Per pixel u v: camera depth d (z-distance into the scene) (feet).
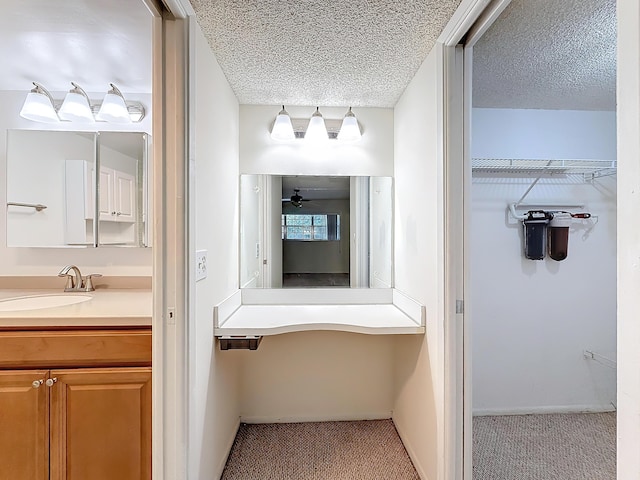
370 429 7.02
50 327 4.38
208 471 4.86
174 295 3.95
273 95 6.69
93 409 4.34
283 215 7.26
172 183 3.94
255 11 4.15
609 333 7.79
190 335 4.04
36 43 5.04
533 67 5.82
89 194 6.39
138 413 4.36
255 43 4.85
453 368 4.63
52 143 6.32
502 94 6.95
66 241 6.33
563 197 7.76
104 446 4.34
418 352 5.73
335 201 7.33
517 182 7.72
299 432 6.89
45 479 4.28
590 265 7.77
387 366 7.39
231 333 5.32
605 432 6.93
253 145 7.18
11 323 4.30
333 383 7.34
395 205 7.26
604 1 4.12
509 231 7.70
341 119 7.34
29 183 6.29
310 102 7.04
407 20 4.36
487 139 7.70
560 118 7.81
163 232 3.94
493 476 5.65
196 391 4.29
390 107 7.32
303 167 7.27
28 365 4.32
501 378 7.69
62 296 5.78
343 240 7.31
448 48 4.63
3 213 6.27
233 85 6.23
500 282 7.68
